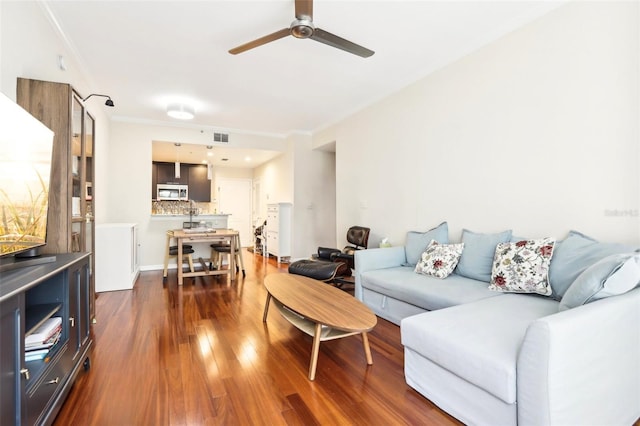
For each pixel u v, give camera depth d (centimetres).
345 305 218
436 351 156
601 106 204
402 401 165
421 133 343
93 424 145
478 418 141
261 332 259
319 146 578
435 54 301
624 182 194
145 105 441
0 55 178
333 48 287
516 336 147
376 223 415
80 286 185
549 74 230
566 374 118
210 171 695
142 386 177
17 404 108
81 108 263
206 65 320
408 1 223
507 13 240
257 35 266
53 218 214
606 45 201
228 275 468
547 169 233
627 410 146
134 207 505
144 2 223
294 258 601
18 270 145
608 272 140
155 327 267
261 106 448
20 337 111
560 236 226
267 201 766
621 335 140
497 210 267
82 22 246
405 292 252
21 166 156
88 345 199
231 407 158
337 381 184
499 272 226
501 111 263
